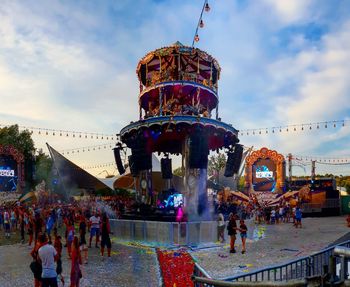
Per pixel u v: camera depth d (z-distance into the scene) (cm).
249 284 297
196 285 671
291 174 4625
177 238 1745
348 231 2286
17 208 2556
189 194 2066
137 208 2231
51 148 3459
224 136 2278
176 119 2033
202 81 2427
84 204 3269
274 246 1680
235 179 4756
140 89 2459
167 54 2217
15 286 1027
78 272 941
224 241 1833
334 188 4403
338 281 216
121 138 2428
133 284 1046
